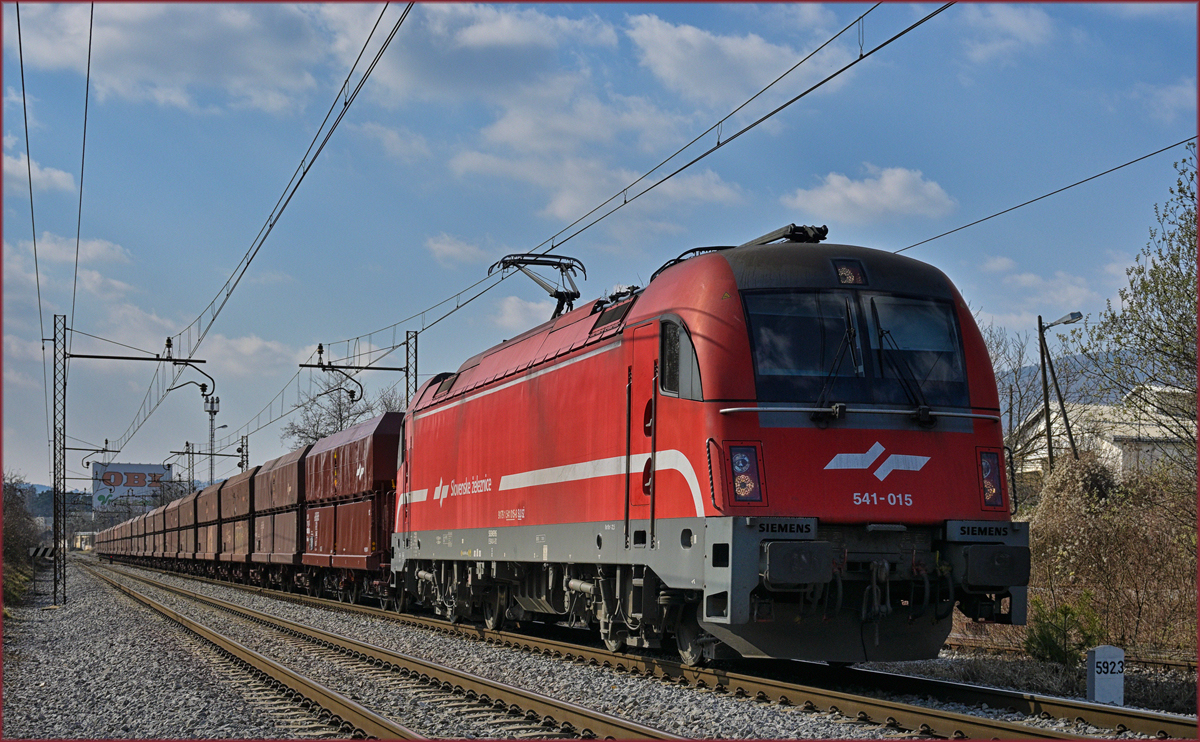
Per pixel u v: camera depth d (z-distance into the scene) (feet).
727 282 34.42
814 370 33.14
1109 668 32.19
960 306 35.35
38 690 39.81
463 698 34.04
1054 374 95.96
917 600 33.83
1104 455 89.04
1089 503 71.05
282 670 37.93
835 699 29.58
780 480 31.94
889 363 33.58
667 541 34.94
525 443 48.75
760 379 32.89
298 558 100.42
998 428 34.32
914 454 32.83
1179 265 53.62
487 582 55.57
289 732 29.45
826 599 32.09
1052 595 52.01
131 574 171.22
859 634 33.58
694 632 38.04
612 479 39.55
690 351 34.24
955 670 39.34
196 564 168.25
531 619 58.65
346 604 84.07
